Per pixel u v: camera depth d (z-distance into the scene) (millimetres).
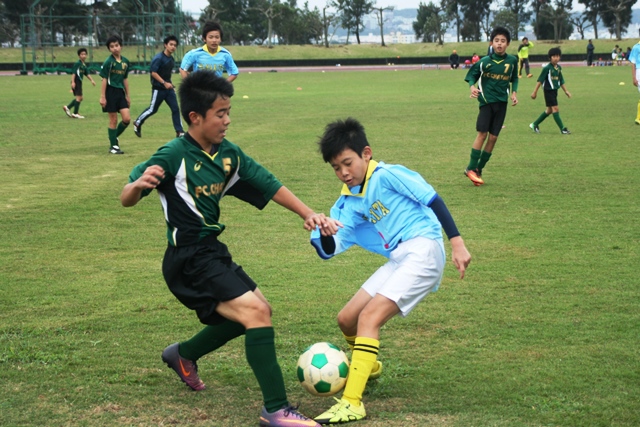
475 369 3916
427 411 3439
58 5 67375
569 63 54156
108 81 11867
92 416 3410
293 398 3686
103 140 14125
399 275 3498
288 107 21109
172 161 3363
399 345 4277
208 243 3471
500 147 12398
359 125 3637
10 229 7176
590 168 10188
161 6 49188
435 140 13359
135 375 3891
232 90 3402
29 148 12922
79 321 4703
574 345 4227
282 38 88750
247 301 3316
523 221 7289
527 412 3408
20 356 4113
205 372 3955
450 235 3490
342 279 5578
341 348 4227
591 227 7004
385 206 3627
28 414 3420
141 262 6078
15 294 5242
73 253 6348
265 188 3615
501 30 8836
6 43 73625
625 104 19891
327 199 8320
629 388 3658
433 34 90688
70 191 9047
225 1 86000
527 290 5230
